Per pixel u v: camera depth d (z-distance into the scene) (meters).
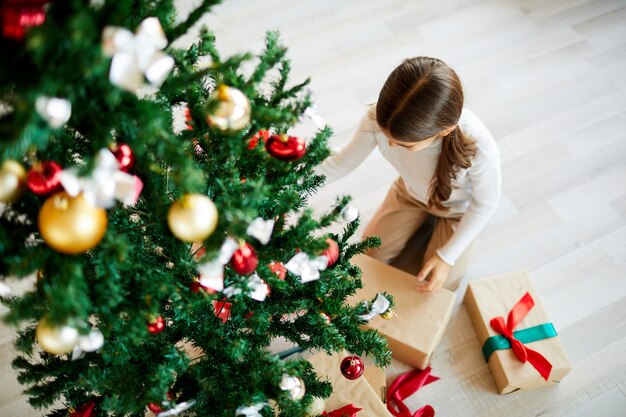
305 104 0.69
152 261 0.77
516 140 1.85
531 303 1.38
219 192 0.73
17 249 0.59
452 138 1.11
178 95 0.73
